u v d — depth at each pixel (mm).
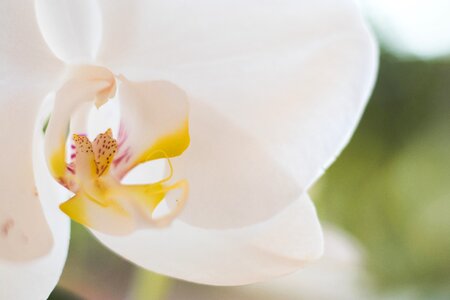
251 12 239
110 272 373
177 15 241
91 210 238
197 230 252
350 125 242
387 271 491
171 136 245
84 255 374
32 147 241
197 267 249
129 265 375
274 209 249
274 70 244
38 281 234
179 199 243
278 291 416
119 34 243
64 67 242
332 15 236
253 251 249
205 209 252
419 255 496
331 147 244
